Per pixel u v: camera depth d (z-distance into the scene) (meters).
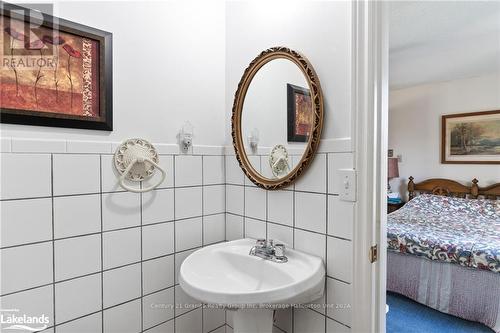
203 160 1.41
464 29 2.16
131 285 1.17
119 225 1.13
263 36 1.30
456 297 2.07
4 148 0.89
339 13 1.02
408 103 3.90
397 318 2.10
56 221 0.98
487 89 3.29
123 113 1.14
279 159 1.21
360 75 0.96
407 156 3.92
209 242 1.44
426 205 3.29
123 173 1.11
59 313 1.00
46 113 0.95
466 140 3.43
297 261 1.10
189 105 1.35
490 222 2.75
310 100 1.09
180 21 1.32
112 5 1.11
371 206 0.97
